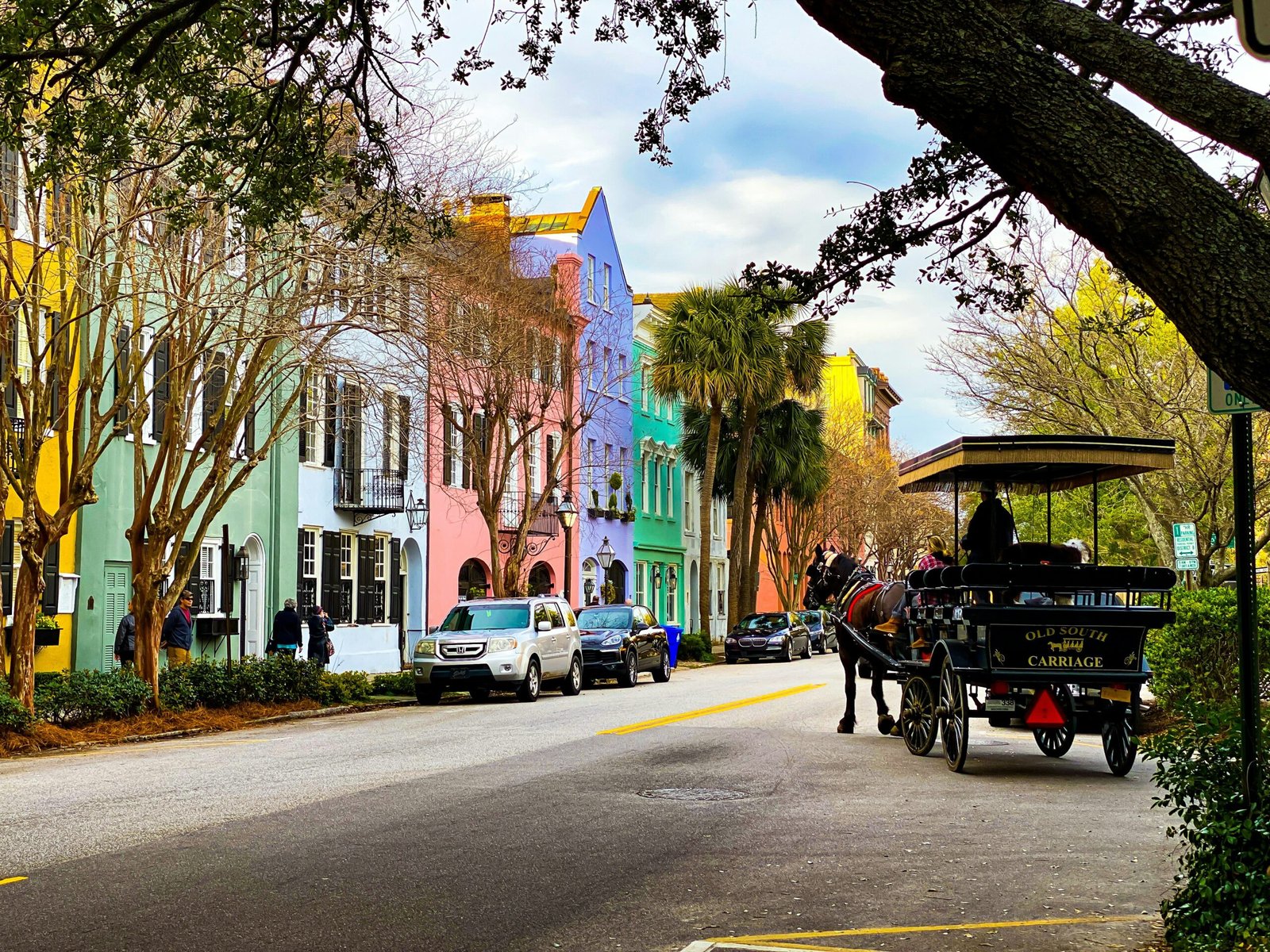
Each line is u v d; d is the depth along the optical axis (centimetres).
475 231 2864
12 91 1027
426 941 666
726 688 2950
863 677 1841
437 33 1073
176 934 678
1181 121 495
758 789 1237
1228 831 602
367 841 952
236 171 1845
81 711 1938
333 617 3400
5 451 1834
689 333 4647
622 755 1500
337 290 2020
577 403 4700
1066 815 1087
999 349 2483
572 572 4850
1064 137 455
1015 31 470
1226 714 676
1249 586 650
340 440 3412
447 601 3956
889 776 1341
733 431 5272
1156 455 1357
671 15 1059
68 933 679
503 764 1423
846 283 1038
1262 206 1006
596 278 5206
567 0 1061
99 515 2555
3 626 1853
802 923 705
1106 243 460
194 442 2798
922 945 651
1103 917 715
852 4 480
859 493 6769
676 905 749
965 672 1366
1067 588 1348
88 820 1048
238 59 1067
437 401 3053
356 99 1091
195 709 2150
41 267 1925
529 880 820
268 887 794
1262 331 431
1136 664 1359
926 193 1038
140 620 2047
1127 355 2264
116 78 1070
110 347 2528
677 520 6222
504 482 3278
